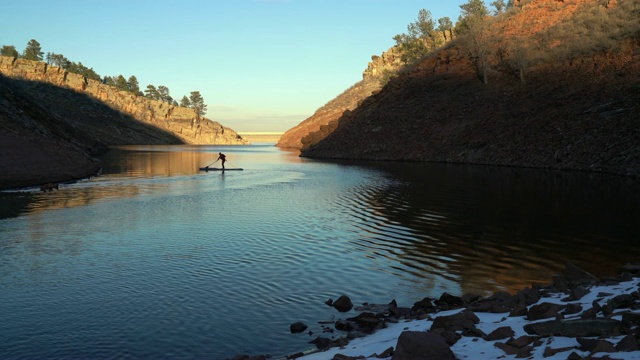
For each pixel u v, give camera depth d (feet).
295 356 25.29
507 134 174.19
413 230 61.00
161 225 65.98
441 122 219.00
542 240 53.11
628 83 152.56
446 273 41.81
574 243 51.16
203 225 65.98
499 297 29.19
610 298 23.49
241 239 56.70
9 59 623.77
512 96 197.26
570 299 25.05
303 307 34.06
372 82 480.64
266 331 29.76
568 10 234.79
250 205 86.02
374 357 21.20
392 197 93.09
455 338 21.53
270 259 47.37
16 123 160.15
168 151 366.84
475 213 72.28
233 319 31.78
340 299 34.37
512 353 18.66
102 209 80.79
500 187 102.12
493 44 241.96
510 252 48.47
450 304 32.71
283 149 440.45
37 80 623.77
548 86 184.96
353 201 89.35
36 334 29.14
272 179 138.92
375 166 184.24
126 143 609.42
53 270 43.32
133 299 35.60
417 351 18.60
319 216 73.31
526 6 266.77
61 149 161.38
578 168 132.46
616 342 17.42
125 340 28.30
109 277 41.19
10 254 49.26
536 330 20.25
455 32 342.85
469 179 120.98
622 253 46.50
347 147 256.32
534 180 113.09
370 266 44.57
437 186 108.58
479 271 42.06
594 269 41.14
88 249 51.52
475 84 228.63
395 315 31.73
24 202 88.74
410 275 41.52
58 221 68.95
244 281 40.16
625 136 129.49
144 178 142.00
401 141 227.20
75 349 27.04
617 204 75.61
